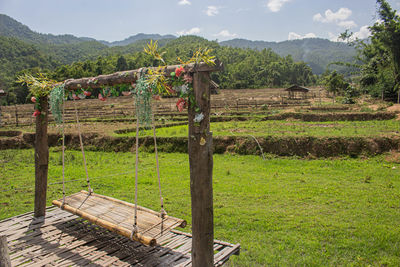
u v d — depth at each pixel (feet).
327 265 17.92
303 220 24.13
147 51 14.75
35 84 21.63
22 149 65.98
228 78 364.17
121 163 48.06
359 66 143.43
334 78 162.30
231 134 58.44
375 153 44.01
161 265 16.40
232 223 23.94
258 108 116.88
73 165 47.09
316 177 36.27
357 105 94.63
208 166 13.32
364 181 33.78
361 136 46.16
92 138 63.82
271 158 46.93
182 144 55.52
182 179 37.42
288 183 34.12
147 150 56.65
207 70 12.52
